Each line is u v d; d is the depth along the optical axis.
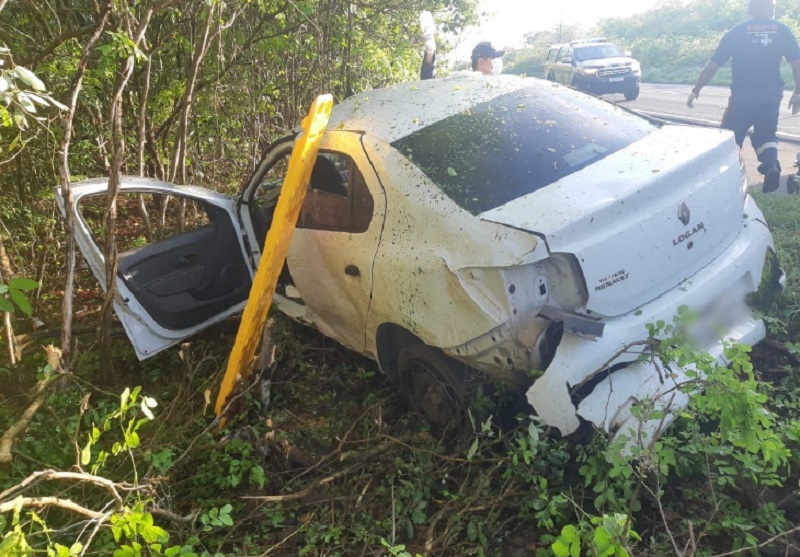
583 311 2.97
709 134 3.75
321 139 3.83
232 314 4.87
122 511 2.38
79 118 6.00
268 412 3.99
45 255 5.43
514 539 2.94
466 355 3.21
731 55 6.89
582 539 2.35
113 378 4.25
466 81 4.36
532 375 2.95
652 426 2.89
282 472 3.43
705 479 3.06
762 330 3.53
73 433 3.26
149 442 3.41
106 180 4.21
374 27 8.57
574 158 3.53
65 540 2.80
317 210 4.02
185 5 6.33
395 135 3.75
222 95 7.29
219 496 3.27
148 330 4.33
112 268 3.89
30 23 5.71
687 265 3.28
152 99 6.69
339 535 2.91
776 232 5.67
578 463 3.09
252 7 6.98
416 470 3.18
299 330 4.87
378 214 3.58
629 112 4.22
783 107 13.16
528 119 3.81
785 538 2.79
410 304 3.37
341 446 3.44
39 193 5.61
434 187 3.39
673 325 3.08
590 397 2.89
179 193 4.49
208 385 4.12
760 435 2.62
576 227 2.95
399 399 3.96
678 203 3.24
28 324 5.05
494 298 3.02
